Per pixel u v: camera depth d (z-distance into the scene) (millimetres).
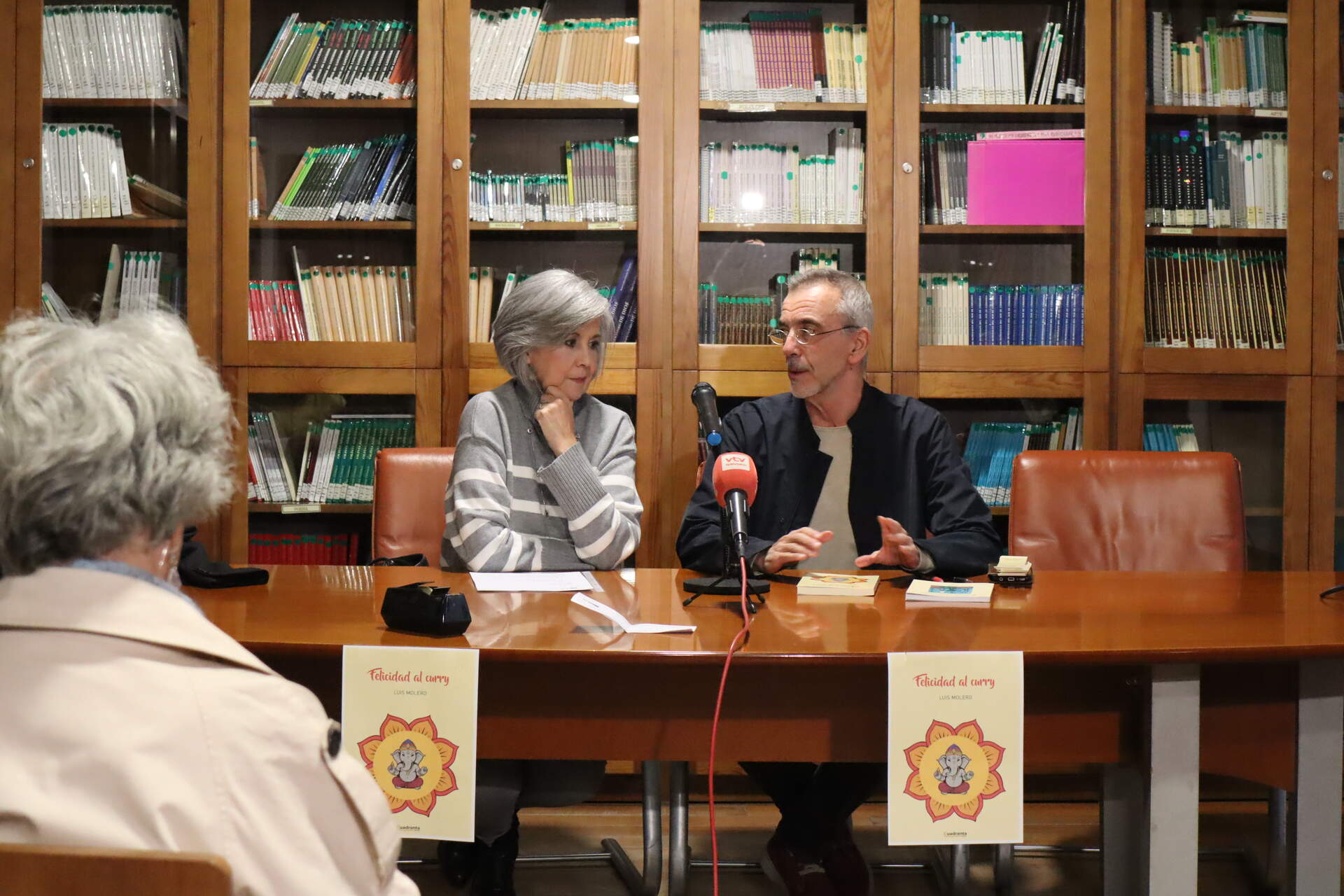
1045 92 2998
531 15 2967
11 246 2943
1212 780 2859
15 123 2941
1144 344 2986
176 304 2959
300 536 2994
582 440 2195
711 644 1355
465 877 2283
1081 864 2461
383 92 2979
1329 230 3004
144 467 723
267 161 2988
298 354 2957
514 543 1984
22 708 629
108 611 667
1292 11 3000
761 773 2164
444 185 2953
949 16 2988
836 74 2973
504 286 3000
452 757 1312
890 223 2961
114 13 2949
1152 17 2992
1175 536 2219
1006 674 1308
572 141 2988
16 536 706
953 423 3031
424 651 1324
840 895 1980
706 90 2967
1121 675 1416
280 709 690
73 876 572
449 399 2957
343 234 2994
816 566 2426
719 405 2982
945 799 1306
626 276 2996
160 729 638
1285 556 3004
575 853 2504
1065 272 3021
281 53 2969
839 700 1373
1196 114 3002
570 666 1378
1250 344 3006
